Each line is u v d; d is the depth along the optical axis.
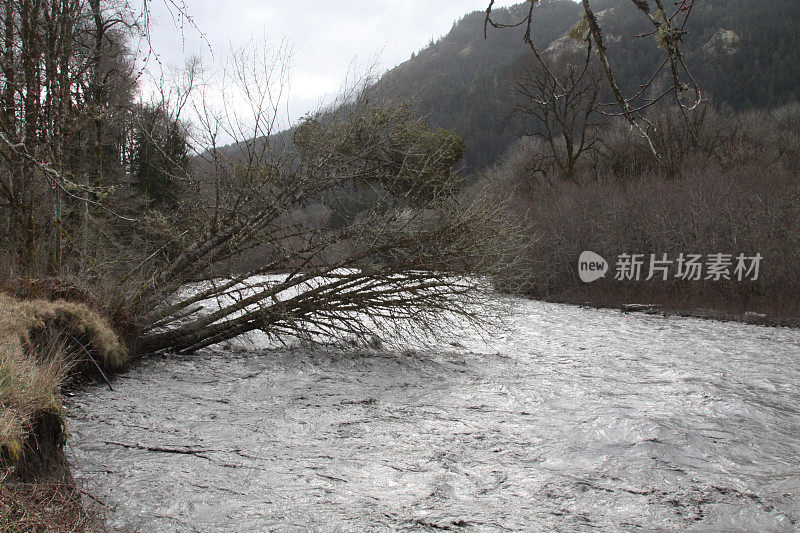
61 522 3.52
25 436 3.79
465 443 5.47
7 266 8.76
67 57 10.63
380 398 7.09
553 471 4.80
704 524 3.91
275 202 9.28
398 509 4.11
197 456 5.06
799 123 30.41
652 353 10.56
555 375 8.47
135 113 10.25
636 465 4.93
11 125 9.13
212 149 9.27
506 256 9.95
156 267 9.92
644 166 27.05
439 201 9.62
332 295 9.62
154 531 3.73
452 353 10.04
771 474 4.77
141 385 7.55
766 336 13.47
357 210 9.70
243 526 3.83
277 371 8.50
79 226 10.89
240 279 9.69
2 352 4.71
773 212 20.62
